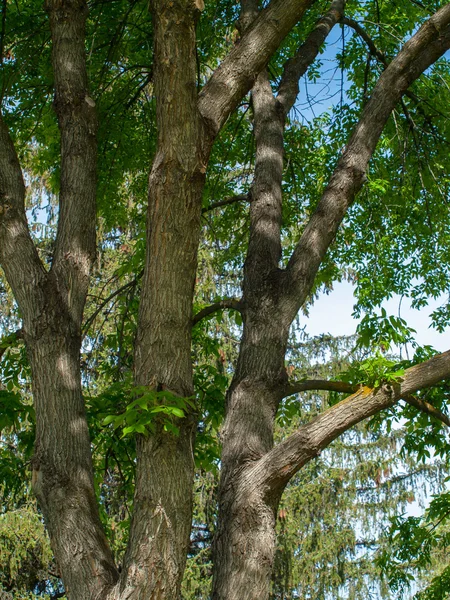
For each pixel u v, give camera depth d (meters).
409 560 9.07
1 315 15.62
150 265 3.93
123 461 6.43
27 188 16.41
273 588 16.03
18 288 4.10
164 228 3.92
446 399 6.89
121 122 7.95
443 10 5.57
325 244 5.09
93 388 13.67
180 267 3.92
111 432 6.14
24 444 6.06
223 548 4.08
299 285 4.88
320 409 17.69
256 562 3.98
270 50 4.37
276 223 5.42
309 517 17.22
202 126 4.04
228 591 3.95
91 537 3.62
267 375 4.59
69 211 4.38
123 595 3.35
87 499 3.72
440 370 4.46
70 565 3.54
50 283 4.12
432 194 8.89
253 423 4.44
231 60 4.28
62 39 4.67
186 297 3.94
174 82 3.88
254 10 6.71
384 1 8.80
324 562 16.94
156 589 3.36
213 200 9.02
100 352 12.66
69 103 4.59
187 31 3.87
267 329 4.72
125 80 8.38
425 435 7.25
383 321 6.43
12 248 4.17
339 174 5.26
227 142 9.24
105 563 3.56
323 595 16.84
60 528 3.62
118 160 8.39
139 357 3.86
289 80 6.44
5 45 7.15
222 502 4.22
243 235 9.47
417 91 8.45
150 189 3.99
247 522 4.06
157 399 3.65
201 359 14.67
